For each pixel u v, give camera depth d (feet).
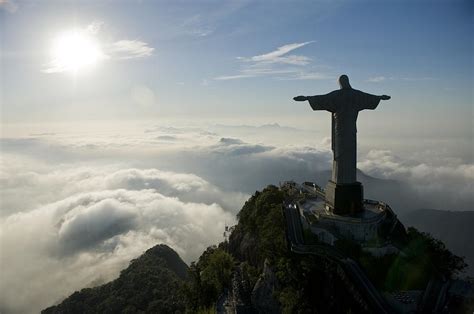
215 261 354.95
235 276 303.68
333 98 276.82
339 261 251.39
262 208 358.23
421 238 285.23
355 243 262.47
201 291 335.26
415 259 259.60
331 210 288.71
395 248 261.24
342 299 236.22
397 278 245.04
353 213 281.13
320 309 237.86
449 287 246.47
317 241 272.72
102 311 508.53
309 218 288.92
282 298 244.01
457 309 231.09
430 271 253.24
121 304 507.30
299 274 251.19
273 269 267.18
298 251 262.88
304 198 338.13
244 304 267.80
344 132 280.10
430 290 239.50
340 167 284.00
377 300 229.04
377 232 271.49
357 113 282.15
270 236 295.69
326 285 244.83
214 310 304.71
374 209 300.20
